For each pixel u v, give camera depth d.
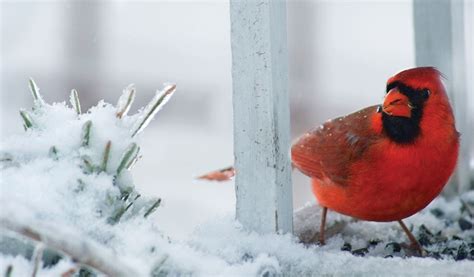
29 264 4.30
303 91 15.95
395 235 6.83
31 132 4.87
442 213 7.38
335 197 6.38
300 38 16.58
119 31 20.91
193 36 21.44
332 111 16.66
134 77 17.98
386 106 5.95
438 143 5.94
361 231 6.90
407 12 23.97
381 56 21.48
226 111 17.77
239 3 5.33
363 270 4.98
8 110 16.42
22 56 18.38
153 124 17.45
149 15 22.44
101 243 4.50
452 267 4.93
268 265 4.89
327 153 6.34
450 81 7.80
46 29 19.34
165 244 4.75
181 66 19.34
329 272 5.04
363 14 23.73
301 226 6.92
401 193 6.05
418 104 5.94
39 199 4.42
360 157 6.09
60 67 17.44
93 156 4.70
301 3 16.72
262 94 5.30
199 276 4.66
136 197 4.82
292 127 15.35
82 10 17.91
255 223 5.39
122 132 4.86
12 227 3.61
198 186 14.77
